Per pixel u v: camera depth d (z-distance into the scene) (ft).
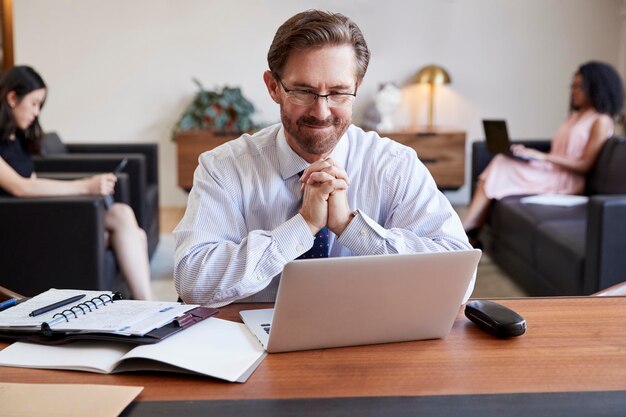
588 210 10.29
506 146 14.99
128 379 3.75
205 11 20.26
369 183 5.81
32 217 9.81
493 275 14.42
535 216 12.97
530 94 20.72
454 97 20.72
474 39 20.49
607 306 4.94
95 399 3.44
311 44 4.90
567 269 10.95
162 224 18.93
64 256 9.88
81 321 4.23
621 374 3.83
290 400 3.51
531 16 20.42
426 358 4.04
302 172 5.62
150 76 20.52
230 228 5.53
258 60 20.43
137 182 14.30
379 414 3.37
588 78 14.87
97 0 20.21
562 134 15.44
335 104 5.05
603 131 14.61
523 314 4.78
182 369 3.79
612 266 10.09
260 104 20.58
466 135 19.60
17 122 10.89
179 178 19.45
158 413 3.37
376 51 20.48
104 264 10.12
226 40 20.36
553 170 15.33
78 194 10.50
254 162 5.68
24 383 3.65
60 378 3.76
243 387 3.66
